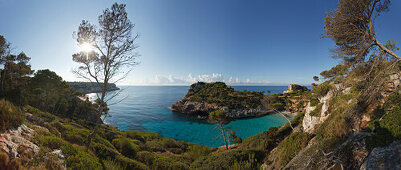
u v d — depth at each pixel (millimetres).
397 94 8812
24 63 36281
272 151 18188
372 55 10680
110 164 11641
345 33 11422
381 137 7219
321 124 14500
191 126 60500
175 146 30047
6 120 7680
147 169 12961
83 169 8820
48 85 37062
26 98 31328
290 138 15352
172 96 199125
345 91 14641
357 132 9539
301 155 11664
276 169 13875
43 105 42469
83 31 11312
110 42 12289
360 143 8258
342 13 11398
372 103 10188
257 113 73812
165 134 50594
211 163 13406
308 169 9633
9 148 6438
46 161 7375
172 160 15773
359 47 11109
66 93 47781
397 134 6703
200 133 51469
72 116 46688
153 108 102125
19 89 30969
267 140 21172
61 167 7781
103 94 12148
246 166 11914
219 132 52000
